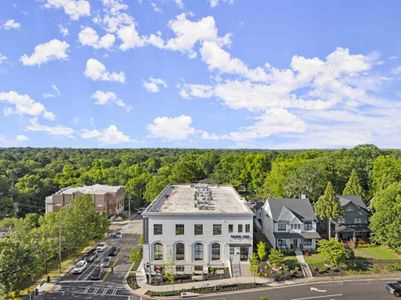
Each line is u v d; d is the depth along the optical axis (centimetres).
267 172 12194
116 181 12794
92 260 6097
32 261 4428
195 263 5453
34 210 10500
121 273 5431
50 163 16888
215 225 5503
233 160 14588
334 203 6481
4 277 4053
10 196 9869
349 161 9469
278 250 5753
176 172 12062
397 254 5922
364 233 6750
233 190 8138
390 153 13462
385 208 5903
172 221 5481
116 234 7881
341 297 4481
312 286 4844
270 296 4509
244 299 4403
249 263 5453
